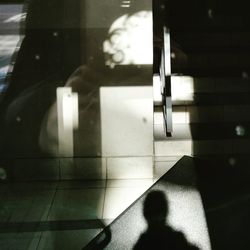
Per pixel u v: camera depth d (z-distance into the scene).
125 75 5.24
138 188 5.09
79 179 5.45
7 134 5.34
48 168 5.42
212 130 6.14
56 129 5.34
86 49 5.18
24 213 4.48
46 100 5.28
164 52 5.65
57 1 5.10
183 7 8.60
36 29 5.15
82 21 5.12
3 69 5.22
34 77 5.24
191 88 6.76
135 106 5.30
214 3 8.66
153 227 4.04
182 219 4.17
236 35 7.76
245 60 7.27
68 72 5.23
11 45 5.18
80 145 5.38
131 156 5.39
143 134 5.35
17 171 5.42
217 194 4.73
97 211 4.47
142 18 5.13
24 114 5.30
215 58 7.30
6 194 5.04
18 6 5.11
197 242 3.71
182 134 6.06
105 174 5.43
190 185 5.01
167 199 4.65
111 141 5.36
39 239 3.88
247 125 6.27
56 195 4.96
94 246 3.72
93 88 5.26
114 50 5.19
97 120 5.32
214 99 6.64
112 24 5.13
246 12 8.59
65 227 4.12
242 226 3.97
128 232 3.96
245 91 6.80
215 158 5.79
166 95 5.57
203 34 7.80
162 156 5.89
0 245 3.77
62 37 5.16
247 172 5.35
